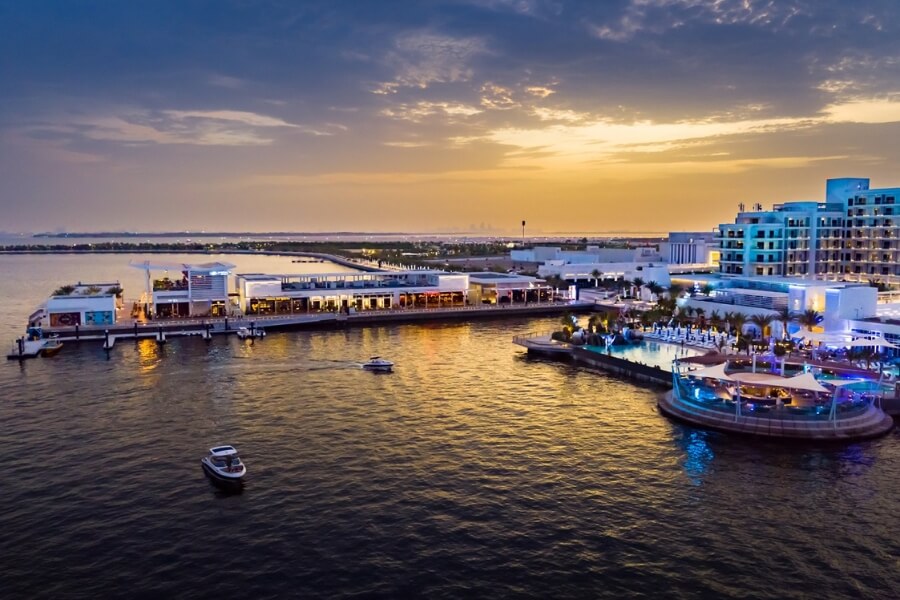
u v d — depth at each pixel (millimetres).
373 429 74000
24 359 112938
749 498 56531
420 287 176875
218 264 171250
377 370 104250
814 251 189000
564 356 116250
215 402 85062
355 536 49719
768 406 74750
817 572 45344
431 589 43031
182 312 156125
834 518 53000
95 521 52188
